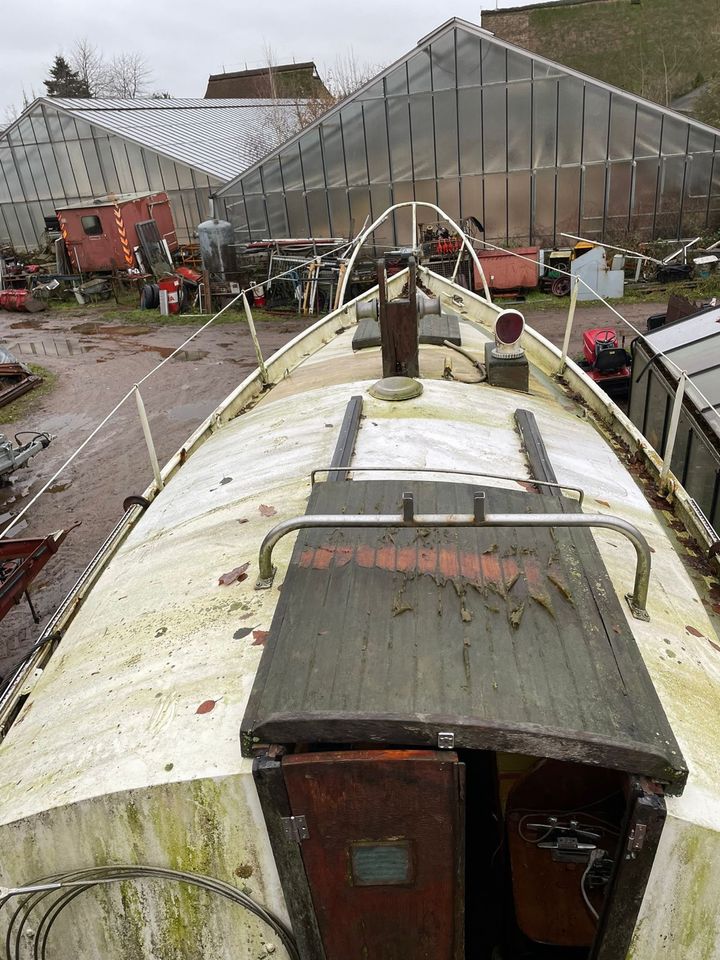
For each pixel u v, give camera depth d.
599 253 17.77
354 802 1.98
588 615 2.25
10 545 6.04
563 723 1.89
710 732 2.21
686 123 17.88
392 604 2.31
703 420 7.03
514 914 2.73
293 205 20.84
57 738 2.36
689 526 3.94
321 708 1.95
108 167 25.58
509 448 3.80
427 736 1.90
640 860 1.96
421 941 2.27
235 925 2.26
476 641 2.15
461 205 20.00
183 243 26.50
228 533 3.26
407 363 4.74
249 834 2.09
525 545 2.56
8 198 26.94
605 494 3.67
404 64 18.39
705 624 2.89
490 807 3.00
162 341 18.36
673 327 9.11
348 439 3.74
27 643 7.06
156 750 2.14
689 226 19.17
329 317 7.23
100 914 2.28
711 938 2.10
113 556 4.13
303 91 45.91
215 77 47.88
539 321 16.78
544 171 19.09
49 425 13.14
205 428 5.50
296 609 2.32
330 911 2.21
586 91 17.89
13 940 2.31
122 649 2.68
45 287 23.59
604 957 2.20
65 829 2.12
